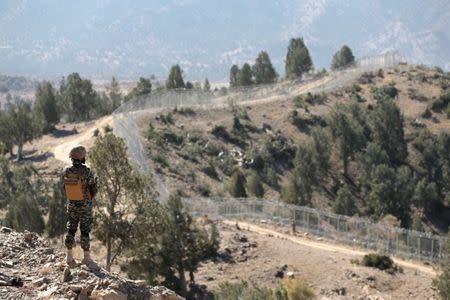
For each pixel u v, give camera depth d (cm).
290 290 3591
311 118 11606
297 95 12769
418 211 9838
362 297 3806
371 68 14962
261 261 4353
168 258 3616
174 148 9281
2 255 1462
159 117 10281
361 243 5297
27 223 4775
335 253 4769
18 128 9194
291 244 4888
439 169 10819
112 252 3500
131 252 3438
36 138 9594
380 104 11569
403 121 11744
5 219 4978
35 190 6762
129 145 7075
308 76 14775
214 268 4181
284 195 8756
